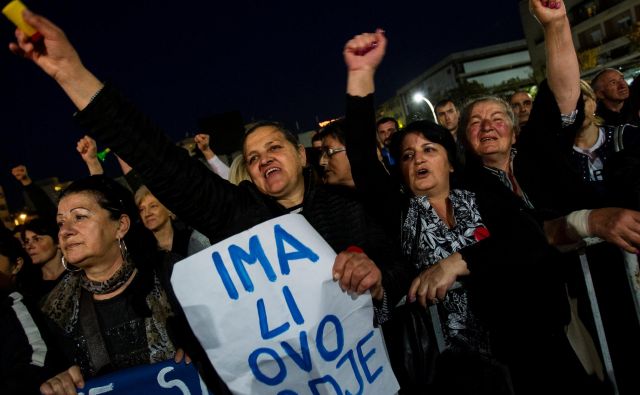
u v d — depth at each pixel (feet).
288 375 4.65
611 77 15.83
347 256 4.89
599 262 6.30
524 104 15.02
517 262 5.73
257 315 4.69
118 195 6.44
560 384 5.82
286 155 6.44
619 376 6.23
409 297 5.75
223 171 14.06
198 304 4.74
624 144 8.50
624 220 5.14
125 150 5.34
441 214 6.70
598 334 5.91
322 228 6.09
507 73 235.20
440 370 5.95
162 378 5.56
